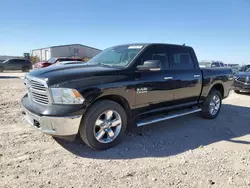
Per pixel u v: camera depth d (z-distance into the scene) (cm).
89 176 288
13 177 279
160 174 297
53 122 319
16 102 703
